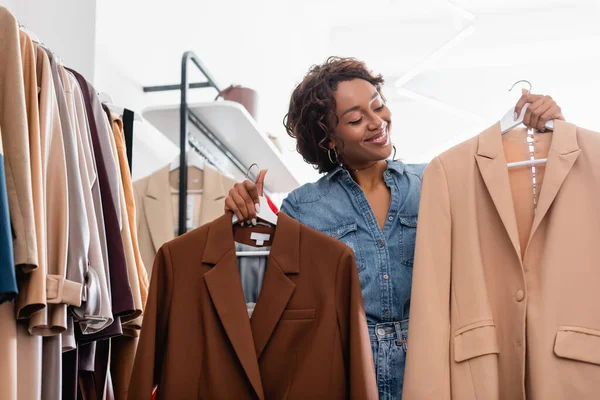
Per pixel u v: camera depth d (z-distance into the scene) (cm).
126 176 187
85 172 148
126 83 268
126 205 184
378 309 162
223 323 146
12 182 118
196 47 335
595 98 462
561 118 157
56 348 130
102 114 169
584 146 149
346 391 147
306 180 452
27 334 122
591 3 453
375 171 180
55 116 140
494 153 156
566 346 136
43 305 117
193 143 293
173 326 149
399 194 174
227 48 367
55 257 129
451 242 155
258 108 293
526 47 460
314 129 180
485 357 142
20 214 116
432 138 489
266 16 412
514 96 479
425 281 149
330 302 150
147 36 288
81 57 235
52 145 137
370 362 144
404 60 483
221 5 361
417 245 154
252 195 159
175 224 255
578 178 148
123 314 149
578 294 139
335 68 177
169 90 288
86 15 239
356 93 170
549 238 146
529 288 146
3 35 127
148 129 288
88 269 137
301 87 181
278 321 149
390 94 494
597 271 140
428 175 161
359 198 174
